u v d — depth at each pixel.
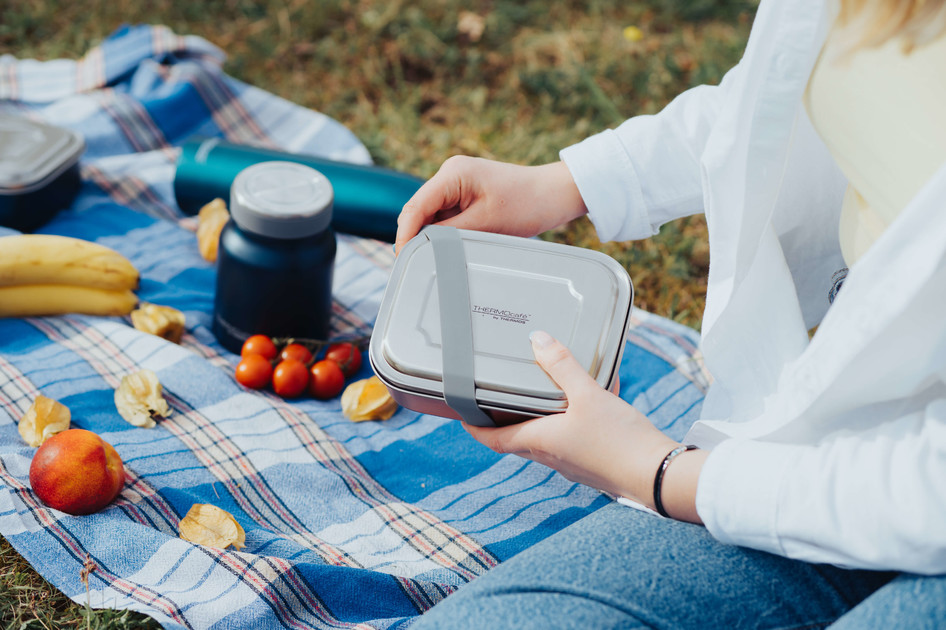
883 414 0.96
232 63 2.90
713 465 0.98
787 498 0.93
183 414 1.63
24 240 1.75
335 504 1.52
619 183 1.44
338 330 1.96
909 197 0.95
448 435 1.71
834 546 0.91
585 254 1.23
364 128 2.77
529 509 1.55
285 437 1.62
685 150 1.42
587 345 1.14
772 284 1.17
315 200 1.68
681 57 3.19
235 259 1.71
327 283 1.78
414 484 1.61
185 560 1.28
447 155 2.69
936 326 0.87
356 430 1.70
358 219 2.04
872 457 0.90
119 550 1.30
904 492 0.86
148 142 2.48
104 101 2.48
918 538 0.84
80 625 1.26
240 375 1.72
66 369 1.67
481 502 1.56
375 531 1.47
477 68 3.03
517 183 1.44
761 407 1.19
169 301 1.94
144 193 2.29
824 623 0.96
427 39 3.11
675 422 1.76
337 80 2.95
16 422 1.56
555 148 2.74
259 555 1.30
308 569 1.29
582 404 1.06
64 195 2.14
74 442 1.34
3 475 1.39
